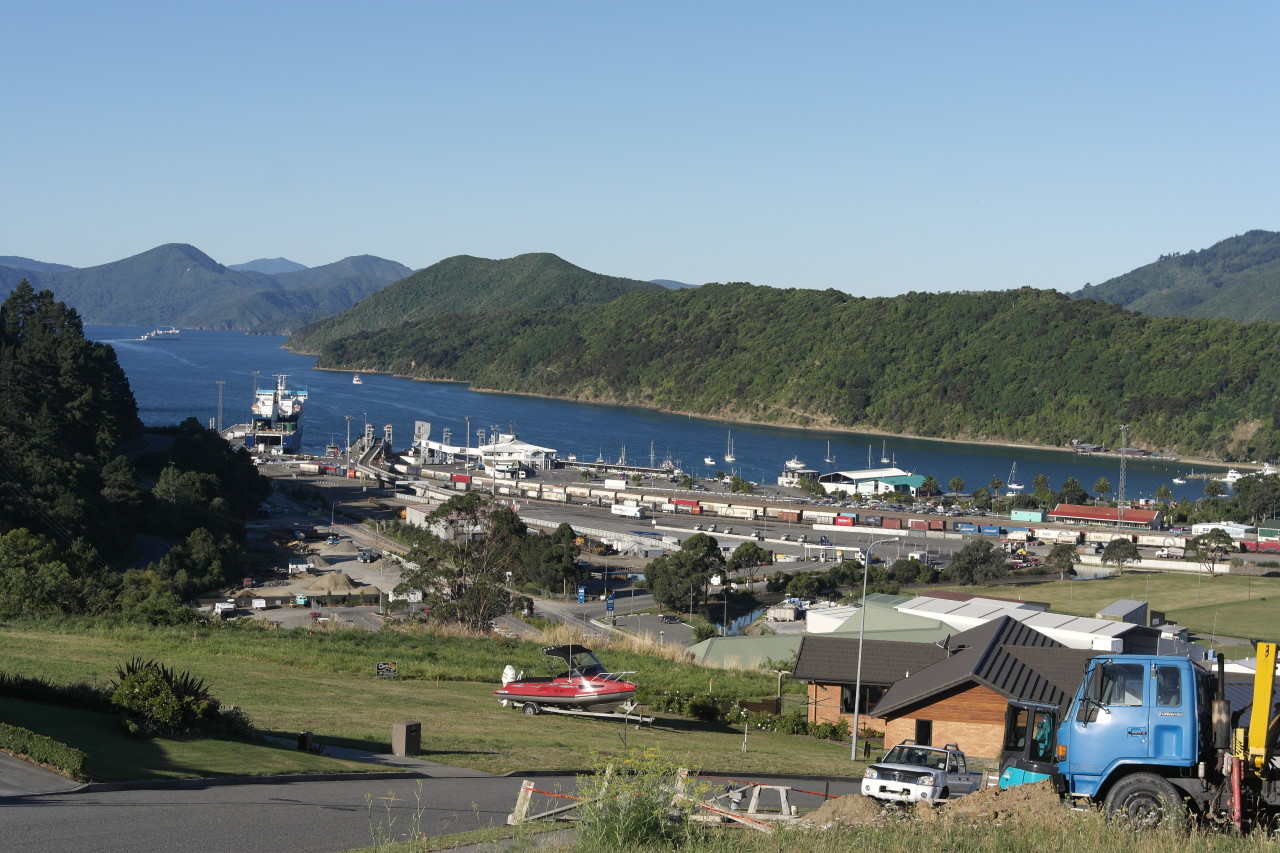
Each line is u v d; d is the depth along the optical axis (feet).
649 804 52.54
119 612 190.49
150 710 74.43
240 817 55.93
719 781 75.66
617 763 63.21
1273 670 52.80
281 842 51.57
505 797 67.51
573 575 413.59
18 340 648.79
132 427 648.38
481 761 80.38
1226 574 490.08
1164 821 49.32
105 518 400.88
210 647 148.97
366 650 162.61
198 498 483.51
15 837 48.83
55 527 359.87
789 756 109.60
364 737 87.20
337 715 98.27
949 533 640.17
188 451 562.25
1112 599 402.52
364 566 435.53
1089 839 47.37
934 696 128.67
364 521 572.92
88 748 66.74
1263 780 52.49
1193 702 53.26
